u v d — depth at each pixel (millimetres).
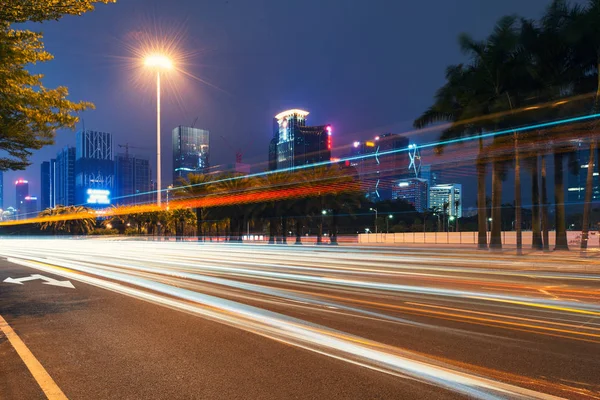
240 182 47344
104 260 18656
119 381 4344
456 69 27906
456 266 15312
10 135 8758
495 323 6578
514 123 25422
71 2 5820
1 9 5707
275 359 4980
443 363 4801
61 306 8055
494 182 28016
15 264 17125
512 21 25328
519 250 26391
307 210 43344
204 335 5996
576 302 8250
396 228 87750
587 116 24094
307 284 10688
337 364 4797
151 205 69250
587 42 23125
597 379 4324
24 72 7266
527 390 4062
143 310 7652
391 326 6422
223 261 17703
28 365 4832
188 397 3949
